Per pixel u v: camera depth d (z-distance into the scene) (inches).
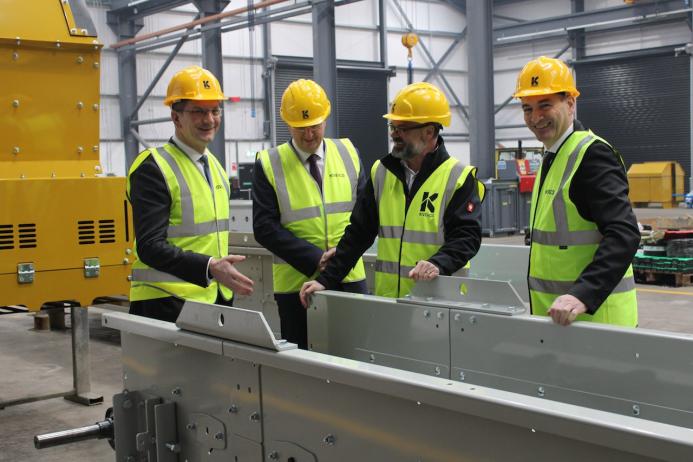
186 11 749.3
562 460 52.4
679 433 45.9
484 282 82.9
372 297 96.0
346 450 68.1
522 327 77.9
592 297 80.1
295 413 72.9
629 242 83.1
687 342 66.1
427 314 87.2
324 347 102.6
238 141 764.6
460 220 104.6
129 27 713.0
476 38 458.0
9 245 138.1
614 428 47.9
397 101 105.0
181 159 112.7
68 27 148.8
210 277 101.8
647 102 800.9
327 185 126.2
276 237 121.0
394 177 110.7
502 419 54.1
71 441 97.5
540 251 98.3
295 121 120.6
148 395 95.8
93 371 203.3
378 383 62.5
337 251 113.2
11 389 188.4
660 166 707.4
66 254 144.4
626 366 70.5
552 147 98.5
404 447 62.8
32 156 147.6
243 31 762.8
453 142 925.8
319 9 507.8
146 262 105.0
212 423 84.4
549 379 76.7
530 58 909.2
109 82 720.3
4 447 145.9
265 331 72.9
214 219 115.3
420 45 895.1
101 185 147.7
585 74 845.2
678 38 780.6
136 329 94.6
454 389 57.3
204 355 84.3
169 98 110.9
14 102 144.0
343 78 799.7
